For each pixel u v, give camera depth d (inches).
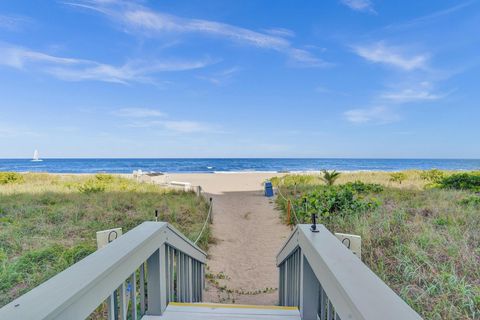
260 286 186.7
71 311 38.9
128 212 333.1
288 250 107.5
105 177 666.8
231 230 315.6
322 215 274.4
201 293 157.6
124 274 56.8
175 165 2743.6
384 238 187.3
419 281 130.6
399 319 34.4
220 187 709.3
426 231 186.4
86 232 247.4
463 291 113.7
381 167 2566.4
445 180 442.9
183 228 285.0
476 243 165.8
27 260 166.4
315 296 79.2
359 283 43.6
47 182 652.7
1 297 130.0
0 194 434.6
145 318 81.6
